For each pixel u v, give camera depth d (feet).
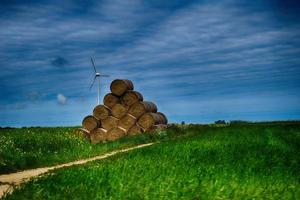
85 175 52.34
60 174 54.75
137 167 57.52
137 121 135.44
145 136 124.47
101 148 105.19
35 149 98.68
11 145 91.56
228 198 40.11
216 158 67.15
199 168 55.31
